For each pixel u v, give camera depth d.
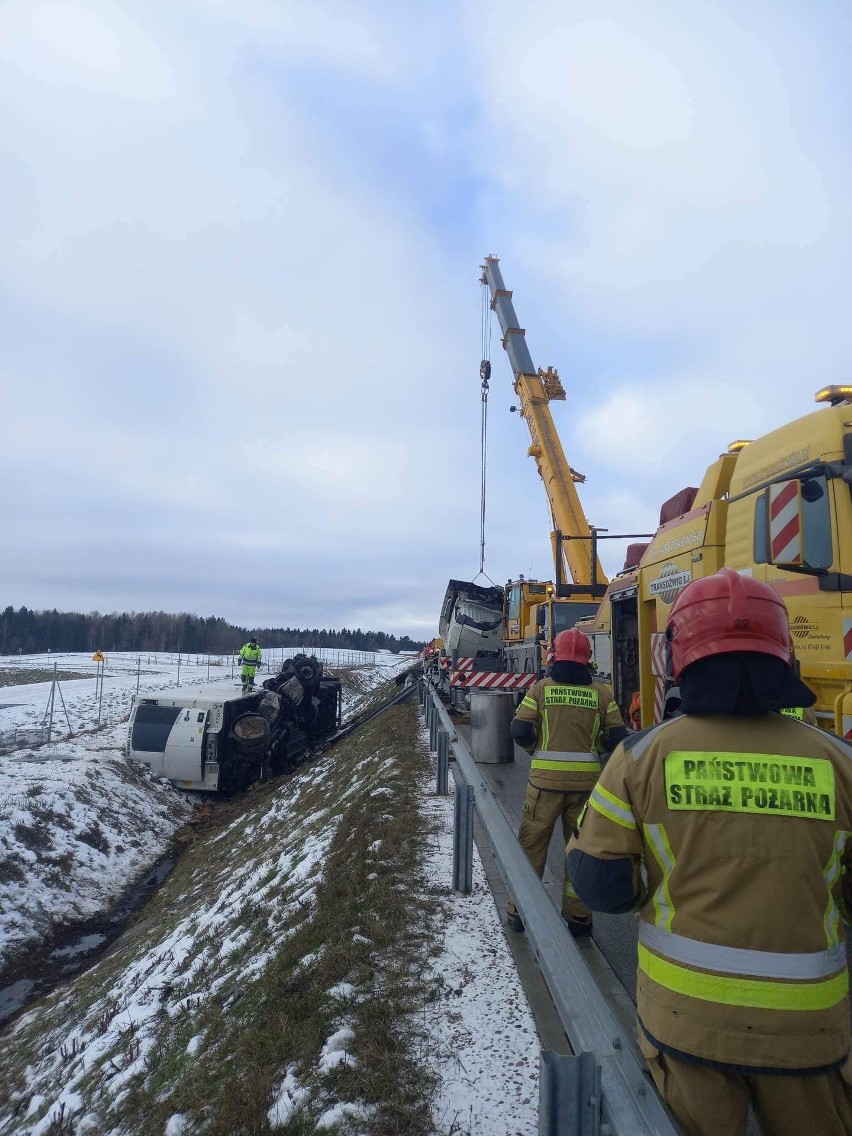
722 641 1.80
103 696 31.22
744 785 1.74
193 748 16.02
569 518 16.23
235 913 7.05
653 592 7.82
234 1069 3.74
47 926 9.49
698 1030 1.67
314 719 21.88
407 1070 3.17
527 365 18.80
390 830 6.79
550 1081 1.86
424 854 6.04
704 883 1.72
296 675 20.14
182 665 57.34
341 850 6.78
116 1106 4.18
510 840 3.56
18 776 13.25
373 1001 3.77
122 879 11.41
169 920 8.66
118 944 8.98
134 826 13.27
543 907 2.77
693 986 1.69
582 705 4.53
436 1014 3.59
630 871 1.86
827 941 1.69
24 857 10.55
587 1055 1.87
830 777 1.74
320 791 12.51
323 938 4.84
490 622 20.91
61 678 42.81
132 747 16.36
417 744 12.27
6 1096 5.33
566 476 16.84
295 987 4.28
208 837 13.61
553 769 4.46
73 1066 5.18
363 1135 2.84
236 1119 3.24
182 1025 4.88
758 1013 1.63
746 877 1.69
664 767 1.81
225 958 5.84
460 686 16.23
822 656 4.61
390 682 39.84
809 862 1.68
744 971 1.65
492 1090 3.01
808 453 5.01
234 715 16.77
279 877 7.48
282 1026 3.85
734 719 1.83
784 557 4.71
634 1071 1.78
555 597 15.14
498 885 5.29
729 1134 1.67
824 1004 1.65
